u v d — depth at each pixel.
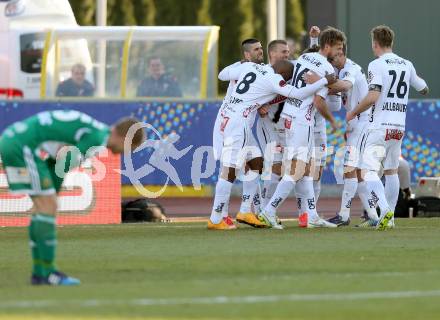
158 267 31.27
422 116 58.44
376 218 44.62
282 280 28.22
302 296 25.56
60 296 25.66
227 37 125.38
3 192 46.75
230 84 44.62
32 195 28.00
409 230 42.94
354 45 66.12
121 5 123.56
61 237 40.50
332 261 32.44
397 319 22.75
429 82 66.12
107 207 48.00
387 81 42.66
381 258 33.16
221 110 44.56
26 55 66.56
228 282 27.89
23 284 28.00
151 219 49.31
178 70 61.34
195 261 32.56
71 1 118.50
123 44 61.66
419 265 31.48
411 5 66.00
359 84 45.12
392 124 42.97
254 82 43.50
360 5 66.06
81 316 23.06
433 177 55.16
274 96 43.75
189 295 25.75
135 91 61.44
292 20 133.25
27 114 59.03
